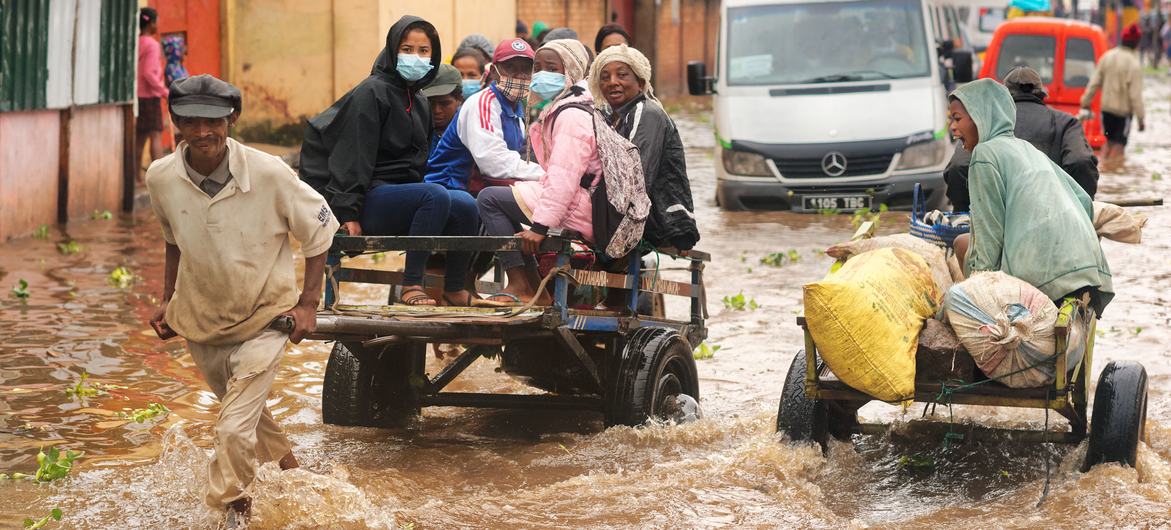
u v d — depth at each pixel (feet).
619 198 31.27
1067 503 27.07
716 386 39.24
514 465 30.99
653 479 28.99
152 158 79.30
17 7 61.62
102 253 60.23
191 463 29.96
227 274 24.58
